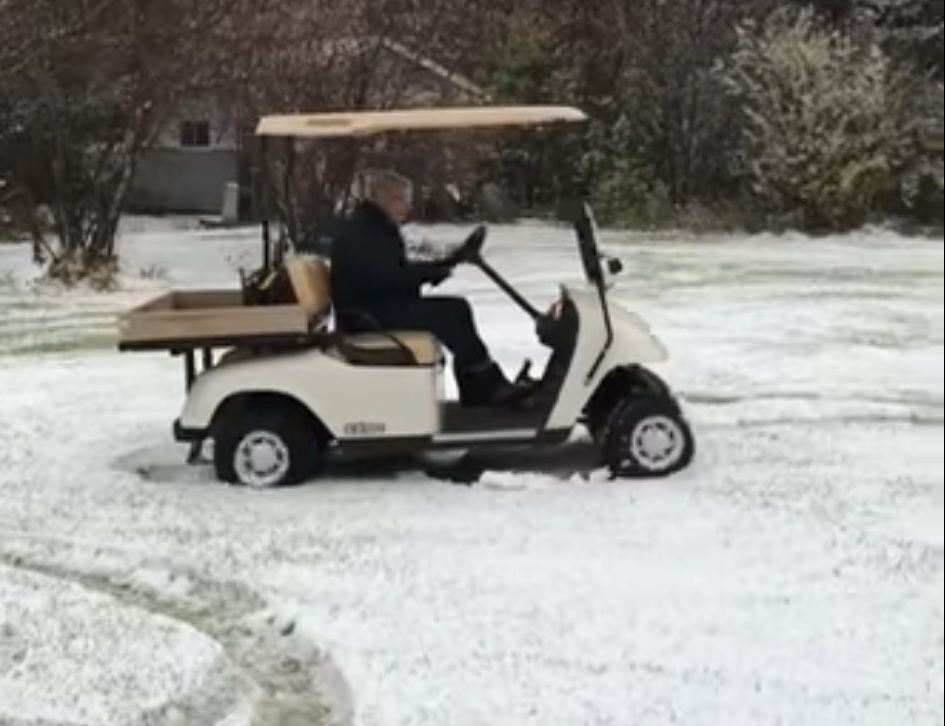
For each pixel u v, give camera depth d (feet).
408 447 22.12
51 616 15.19
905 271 54.24
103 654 14.30
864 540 19.54
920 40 75.05
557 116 21.36
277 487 21.83
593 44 29.81
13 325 14.83
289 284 21.98
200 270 26.12
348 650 15.17
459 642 15.52
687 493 21.68
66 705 13.05
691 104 64.69
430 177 34.96
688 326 39.17
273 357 22.16
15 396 18.21
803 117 68.90
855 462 24.06
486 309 34.55
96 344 23.04
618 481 22.38
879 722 13.96
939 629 16.42
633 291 46.85
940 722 13.96
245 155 23.45
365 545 18.85
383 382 21.98
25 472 18.97
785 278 51.19
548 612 16.52
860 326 39.52
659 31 32.37
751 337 37.37
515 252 44.21
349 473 22.81
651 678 14.80
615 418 22.61
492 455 23.91
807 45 69.56
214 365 22.81
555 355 22.65
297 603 16.56
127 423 22.95
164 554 18.03
